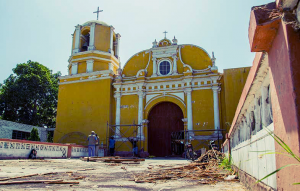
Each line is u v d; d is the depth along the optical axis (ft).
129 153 64.49
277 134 7.27
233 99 59.82
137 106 67.92
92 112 69.36
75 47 76.23
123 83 69.62
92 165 31.35
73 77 73.46
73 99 72.02
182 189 13.61
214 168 26.12
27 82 94.99
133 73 71.46
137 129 66.03
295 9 6.17
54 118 112.57
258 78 10.08
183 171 23.58
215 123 61.11
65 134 70.18
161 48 69.41
